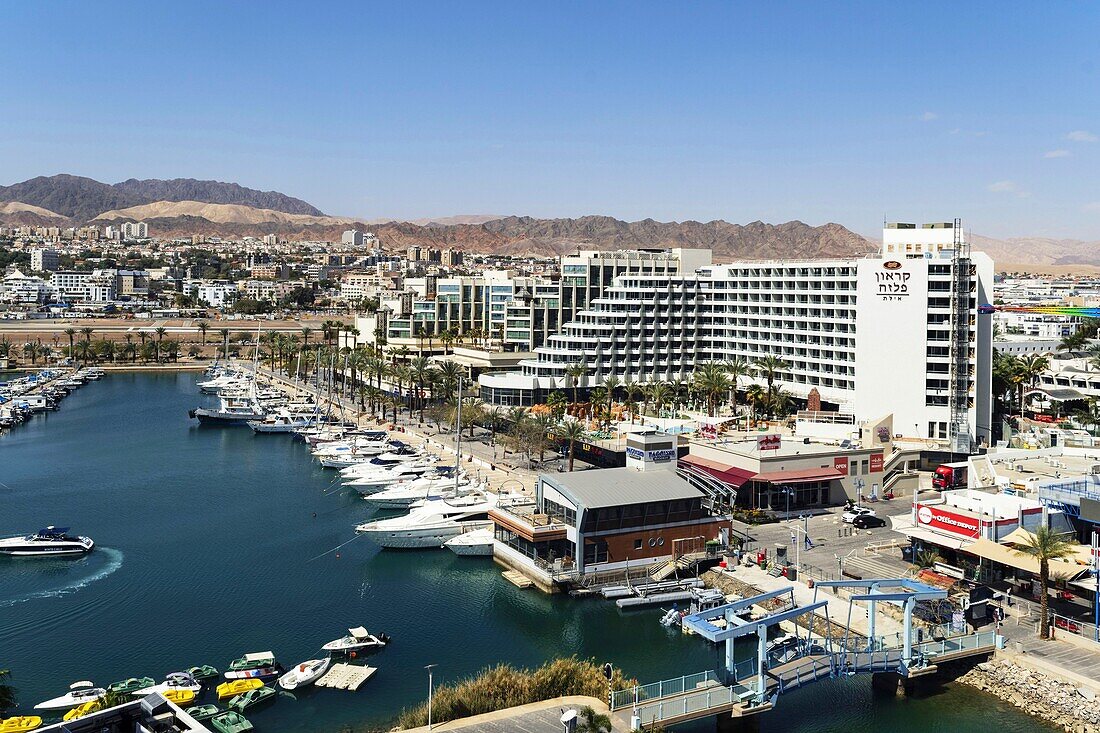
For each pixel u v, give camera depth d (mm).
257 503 166250
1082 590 103500
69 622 108188
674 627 106500
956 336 199000
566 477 126938
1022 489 119562
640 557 122062
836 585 89375
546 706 82688
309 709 86375
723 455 156750
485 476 175750
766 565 119500
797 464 151625
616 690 84062
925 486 166500
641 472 130375
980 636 92438
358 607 113875
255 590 119875
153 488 178000
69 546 133750
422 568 128875
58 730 62062
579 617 110250
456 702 82625
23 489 176250
